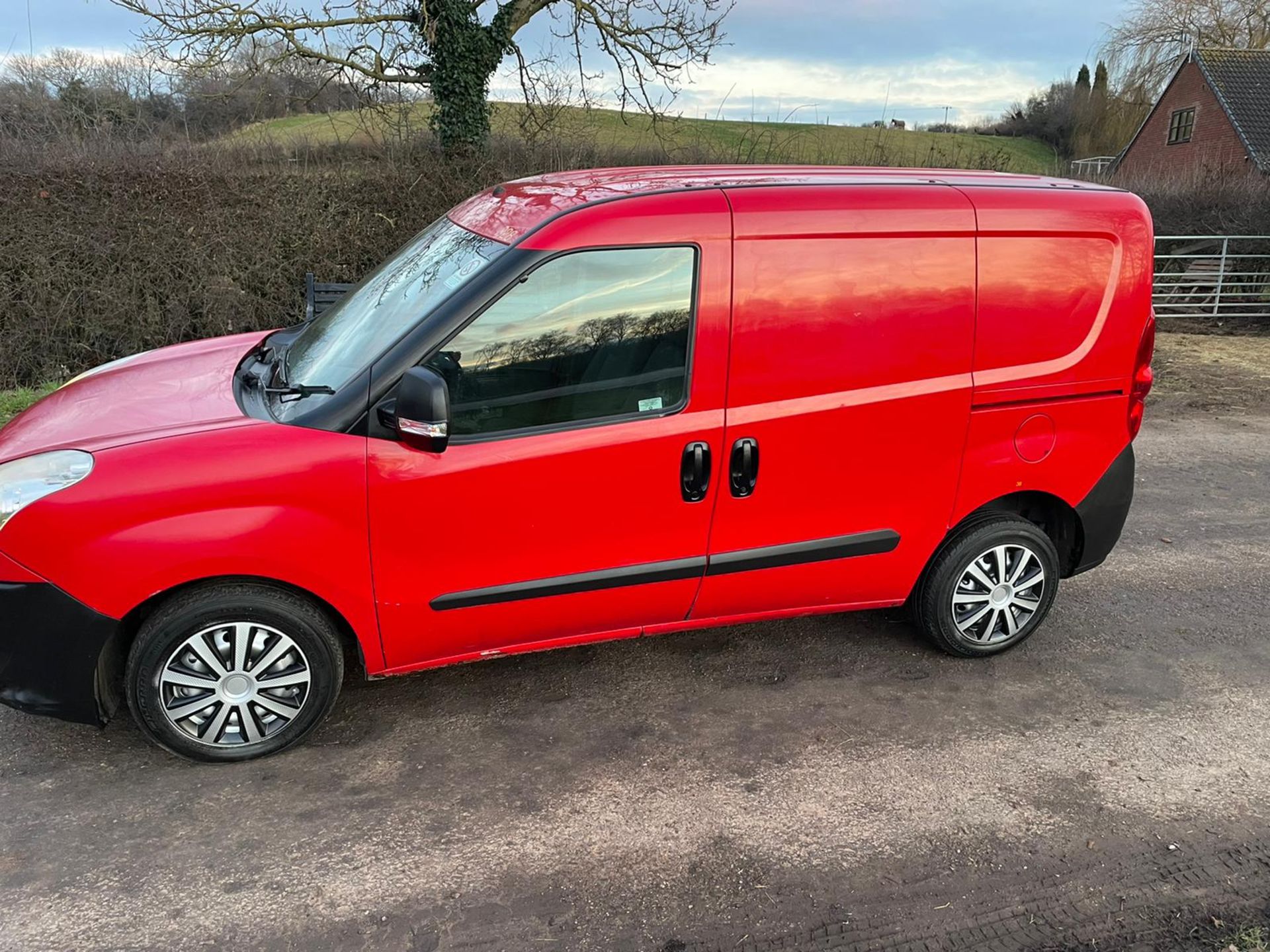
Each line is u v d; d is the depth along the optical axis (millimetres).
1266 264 14328
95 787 2877
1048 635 4074
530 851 2654
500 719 3320
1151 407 8633
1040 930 2416
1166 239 14820
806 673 3697
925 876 2594
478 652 3174
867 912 2459
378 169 11062
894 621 4164
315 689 2992
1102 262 3533
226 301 9477
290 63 12727
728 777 3012
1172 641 4031
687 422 3061
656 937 2359
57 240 8812
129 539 2633
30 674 2697
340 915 2402
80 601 2641
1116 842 2748
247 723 2957
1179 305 13727
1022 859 2668
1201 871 2639
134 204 9234
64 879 2492
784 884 2551
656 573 3186
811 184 3209
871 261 3199
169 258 9289
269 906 2424
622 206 2969
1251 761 3166
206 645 2846
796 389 3174
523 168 13367
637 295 2975
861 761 3117
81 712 2777
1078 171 22156
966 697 3539
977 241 3336
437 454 2844
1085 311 3531
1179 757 3182
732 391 3098
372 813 2801
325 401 2832
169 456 2691
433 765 3047
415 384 2637
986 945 2359
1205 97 32781
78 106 11492
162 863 2564
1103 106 41812
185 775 2951
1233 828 2820
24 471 2701
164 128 11625
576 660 3752
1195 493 6082
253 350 3832
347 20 12797
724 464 3135
